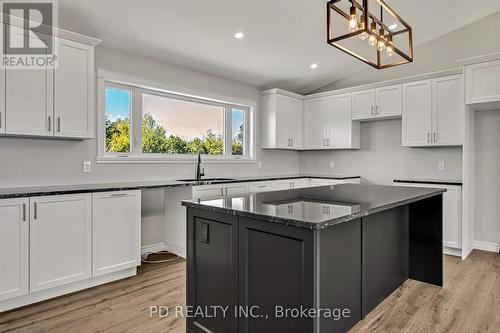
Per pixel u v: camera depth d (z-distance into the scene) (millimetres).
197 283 1944
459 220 3617
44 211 2430
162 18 2990
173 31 3232
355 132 4926
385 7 2250
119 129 3600
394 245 2605
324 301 1610
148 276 3020
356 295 1897
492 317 2246
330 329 1668
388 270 2514
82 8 2711
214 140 4633
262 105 5156
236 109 4953
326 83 5402
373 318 2244
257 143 5117
